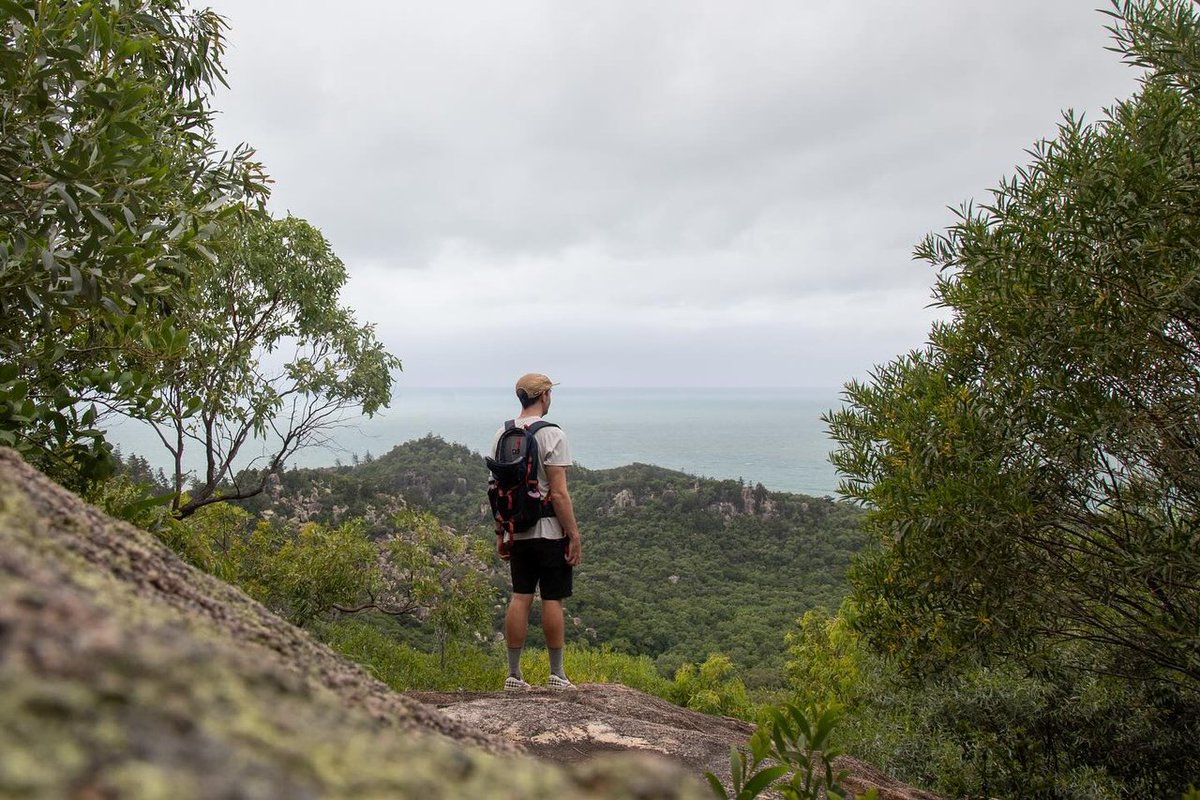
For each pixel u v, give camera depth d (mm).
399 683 9195
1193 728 5016
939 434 4105
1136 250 3342
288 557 10398
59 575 657
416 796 389
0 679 330
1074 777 5137
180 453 8023
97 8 3156
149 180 2941
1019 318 3871
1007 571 3951
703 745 3166
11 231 2900
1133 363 3705
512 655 4285
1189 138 3365
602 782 463
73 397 2973
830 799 1356
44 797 260
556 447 4273
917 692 5141
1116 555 3826
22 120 2787
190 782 301
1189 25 3107
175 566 1048
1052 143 3723
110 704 347
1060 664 5141
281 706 441
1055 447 3762
